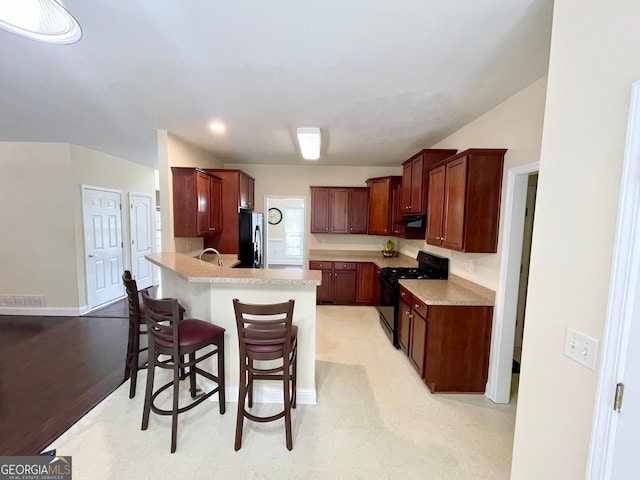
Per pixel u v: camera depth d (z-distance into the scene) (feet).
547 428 3.96
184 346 6.40
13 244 13.93
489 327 8.35
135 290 7.85
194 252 13.99
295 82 7.14
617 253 2.97
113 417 7.14
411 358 9.76
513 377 9.62
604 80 3.20
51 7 4.07
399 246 18.24
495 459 6.13
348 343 11.71
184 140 12.62
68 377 8.96
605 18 3.19
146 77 6.99
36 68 6.58
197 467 5.77
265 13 4.71
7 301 14.16
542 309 4.06
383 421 7.22
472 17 4.73
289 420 6.25
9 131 11.73
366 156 15.39
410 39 5.35
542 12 4.57
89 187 14.75
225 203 14.79
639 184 2.81
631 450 2.94
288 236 32.01
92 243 15.06
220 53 5.91
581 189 3.48
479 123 9.23
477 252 8.21
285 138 12.19
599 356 3.21
